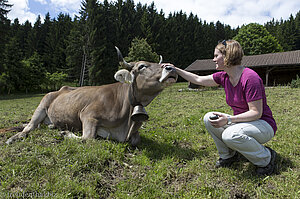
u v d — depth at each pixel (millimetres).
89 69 34375
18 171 2463
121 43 40625
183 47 53500
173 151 3467
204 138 4035
